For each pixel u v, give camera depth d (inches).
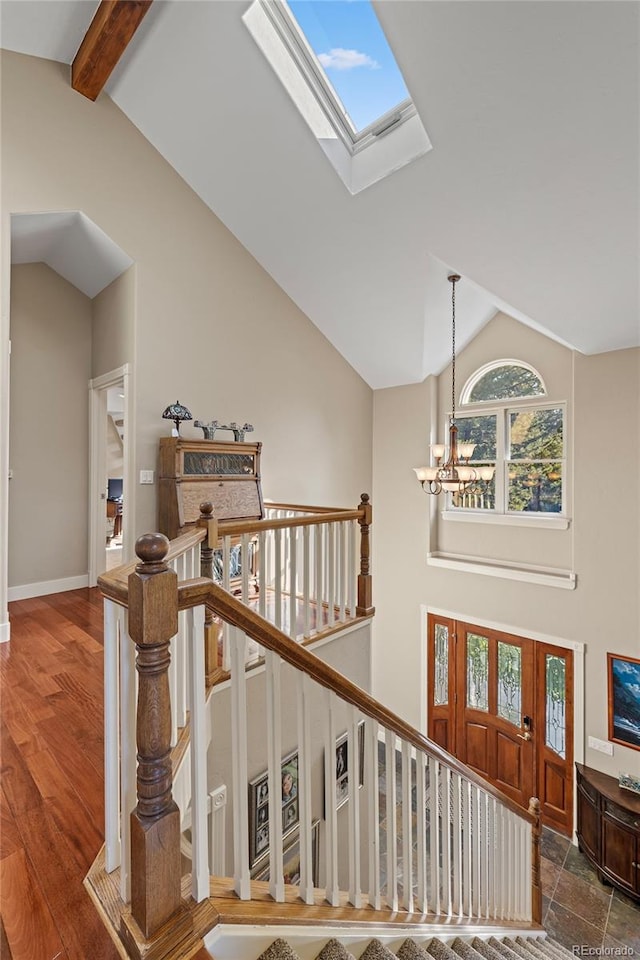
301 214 159.0
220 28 117.0
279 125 134.1
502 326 208.1
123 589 39.9
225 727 96.3
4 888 48.5
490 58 94.9
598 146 101.7
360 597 139.9
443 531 227.8
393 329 196.5
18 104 125.4
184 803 69.2
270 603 148.6
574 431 180.7
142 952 36.5
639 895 147.3
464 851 81.0
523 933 98.6
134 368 148.9
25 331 165.6
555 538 192.5
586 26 84.3
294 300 199.6
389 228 150.1
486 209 128.0
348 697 55.9
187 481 146.1
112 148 142.9
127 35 116.5
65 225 142.1
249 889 45.9
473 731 211.9
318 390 212.5
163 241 155.0
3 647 119.3
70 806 62.8
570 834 182.4
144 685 37.8
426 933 64.8
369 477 245.1
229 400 175.3
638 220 113.1
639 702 167.3
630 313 146.4
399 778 205.8
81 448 179.6
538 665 192.5
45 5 111.0
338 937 51.4
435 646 225.3
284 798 108.3
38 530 169.3
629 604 169.3
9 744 77.7
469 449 169.3
